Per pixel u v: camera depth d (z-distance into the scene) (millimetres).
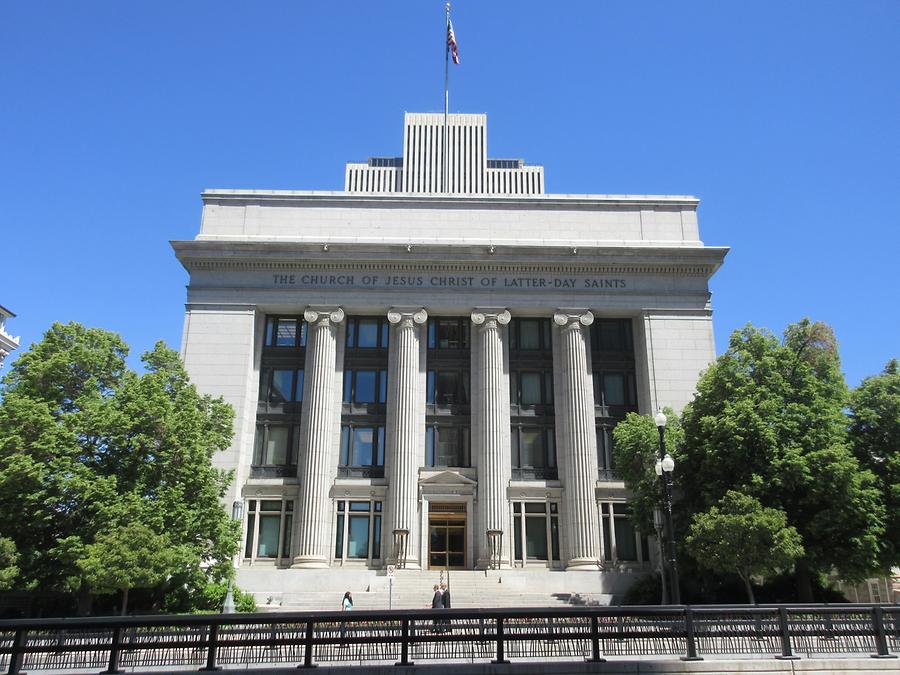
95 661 15273
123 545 30875
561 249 51000
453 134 134375
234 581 40750
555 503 48562
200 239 52938
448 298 51219
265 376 51312
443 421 50531
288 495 48312
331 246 51000
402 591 41156
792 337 41000
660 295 51312
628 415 42906
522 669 14891
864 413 38188
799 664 15508
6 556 31141
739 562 32750
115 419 33938
